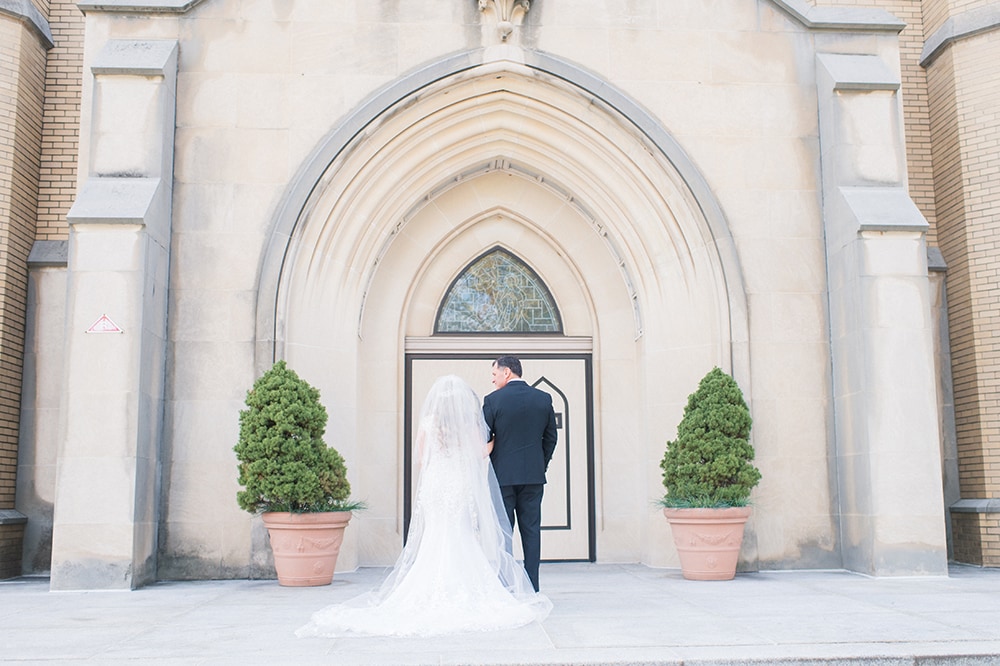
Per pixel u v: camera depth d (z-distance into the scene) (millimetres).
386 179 8867
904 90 10508
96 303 7609
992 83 9594
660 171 8867
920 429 7906
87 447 7445
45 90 10109
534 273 9883
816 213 8891
